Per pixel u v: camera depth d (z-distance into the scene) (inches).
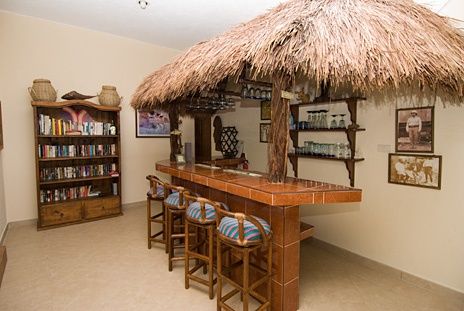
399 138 100.7
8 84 144.0
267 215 82.0
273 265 80.4
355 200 76.8
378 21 61.4
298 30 63.2
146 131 195.0
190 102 136.3
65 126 153.3
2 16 140.8
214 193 106.7
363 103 111.4
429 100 91.7
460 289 87.6
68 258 113.8
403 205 100.7
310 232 86.4
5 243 127.6
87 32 166.7
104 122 172.4
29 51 148.9
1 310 80.5
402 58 56.6
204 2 133.8
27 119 150.2
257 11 142.6
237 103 191.0
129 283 96.0
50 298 86.7
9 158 145.9
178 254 117.5
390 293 92.7
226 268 87.2
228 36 84.0
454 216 88.0
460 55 64.9
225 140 202.4
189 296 89.0
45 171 150.2
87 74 168.2
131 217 168.6
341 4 67.4
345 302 87.4
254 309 82.7
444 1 80.0
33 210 154.5
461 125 85.3
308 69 62.3
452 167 87.8
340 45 58.1
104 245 127.0
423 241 95.7
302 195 72.1
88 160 169.5
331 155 123.0
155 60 195.8
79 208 155.3
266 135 169.0
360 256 114.9
